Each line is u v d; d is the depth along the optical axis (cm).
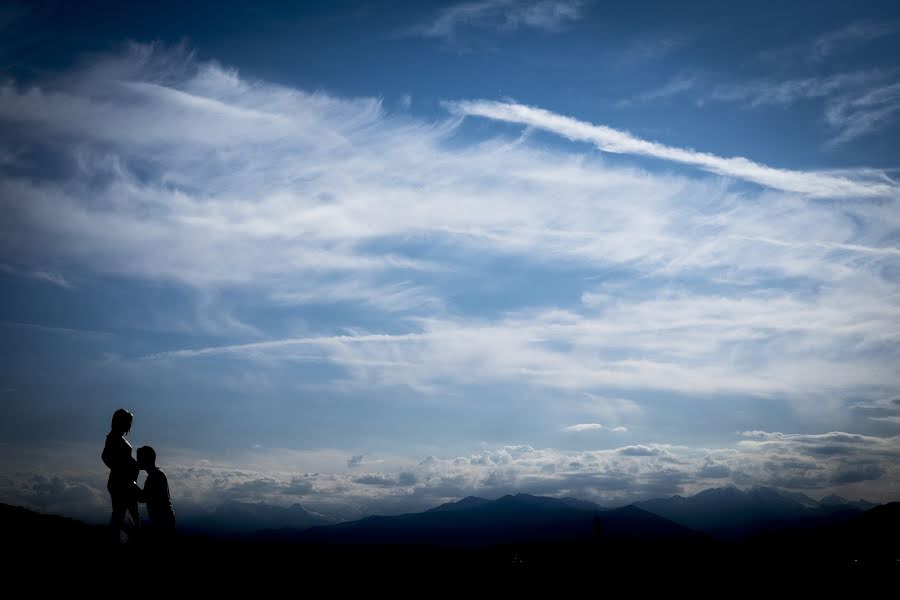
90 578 2636
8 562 2653
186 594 2833
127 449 2833
